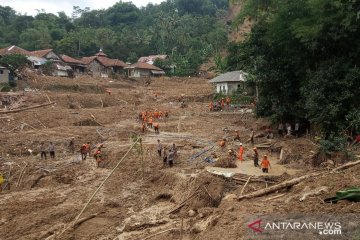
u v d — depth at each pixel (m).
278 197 17.38
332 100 26.89
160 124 42.16
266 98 33.91
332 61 27.78
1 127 38.97
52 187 25.62
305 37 27.69
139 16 151.12
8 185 26.75
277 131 34.69
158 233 17.62
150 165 27.17
